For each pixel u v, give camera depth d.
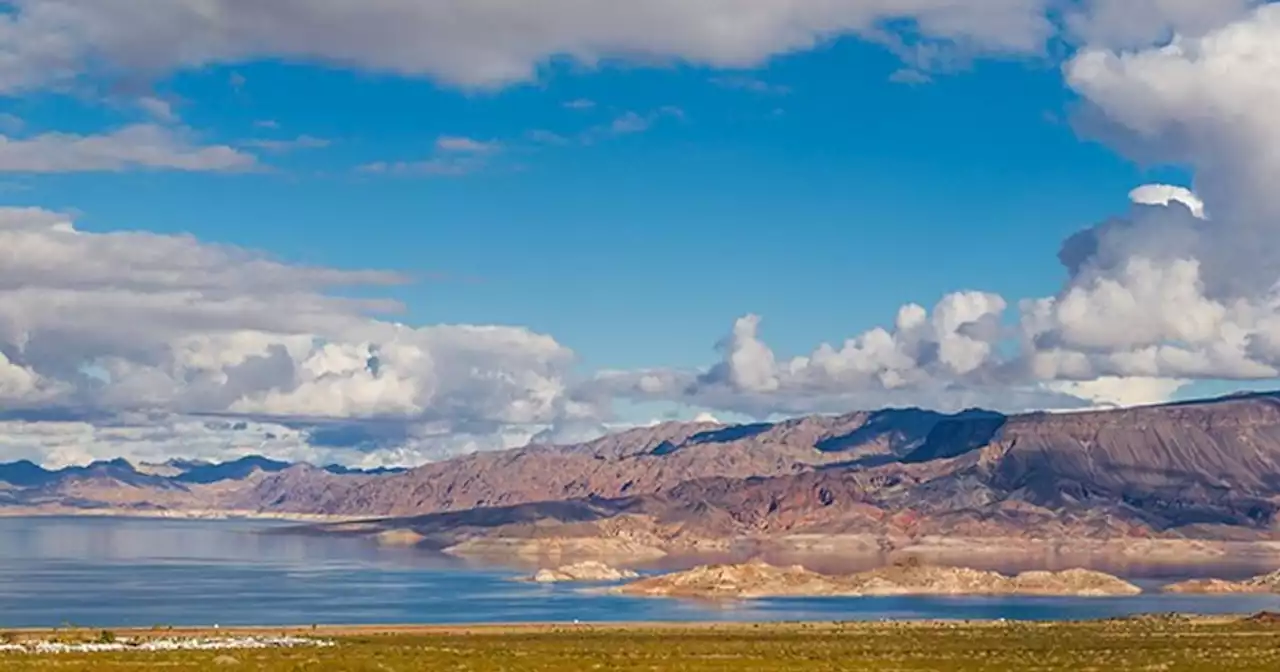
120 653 187.00
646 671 174.12
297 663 170.12
